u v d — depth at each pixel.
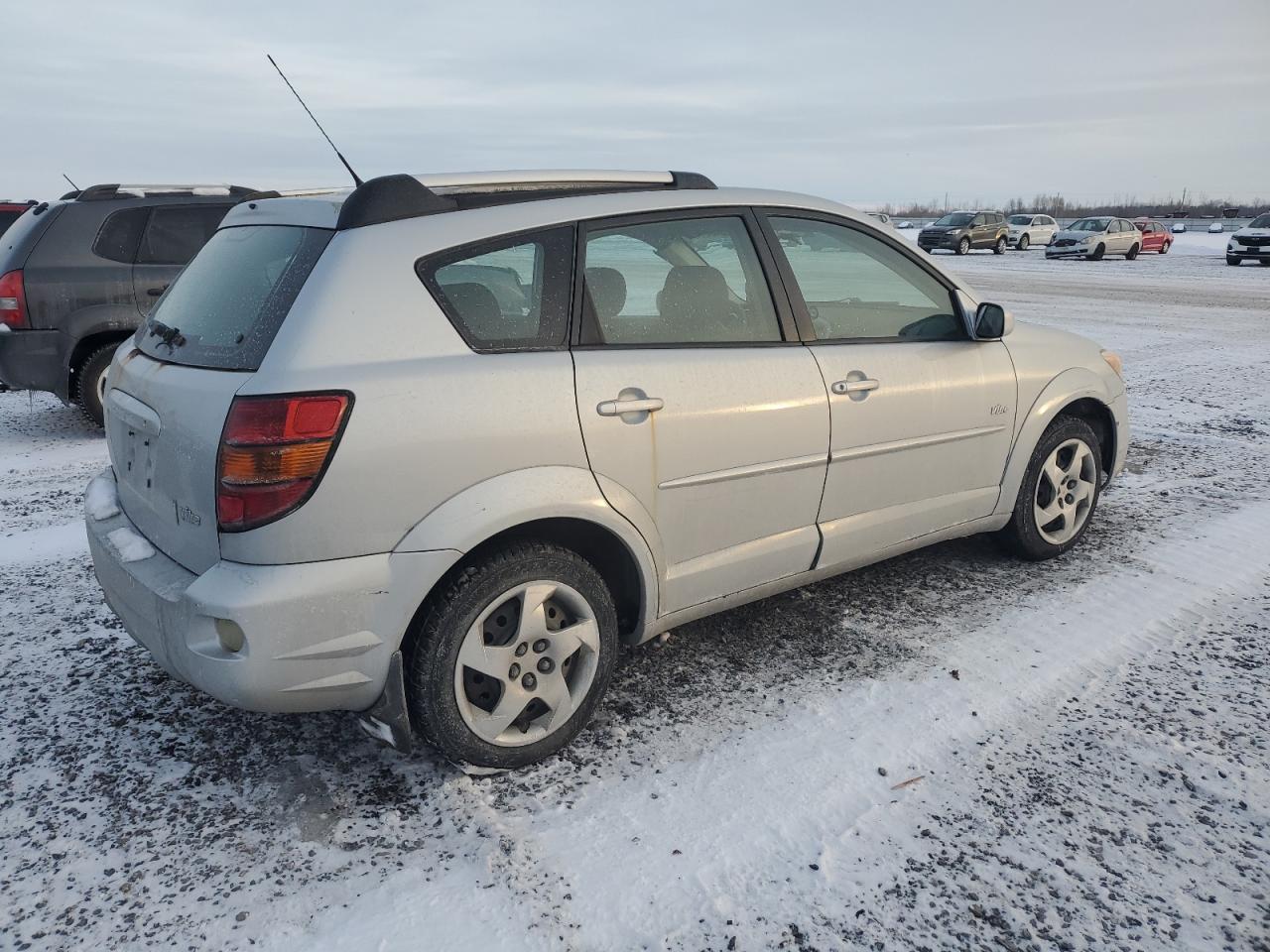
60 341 7.14
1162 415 8.00
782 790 2.76
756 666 3.51
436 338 2.65
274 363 2.47
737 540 3.29
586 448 2.82
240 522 2.42
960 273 27.34
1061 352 4.36
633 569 3.08
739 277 3.34
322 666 2.50
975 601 4.07
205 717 3.18
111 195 7.28
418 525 2.56
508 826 2.61
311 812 2.68
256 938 2.21
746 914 2.29
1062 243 35.16
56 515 5.34
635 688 3.37
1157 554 4.60
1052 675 3.41
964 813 2.65
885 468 3.65
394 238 2.68
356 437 2.45
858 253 3.72
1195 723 3.10
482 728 2.76
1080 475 4.55
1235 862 2.46
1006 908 2.31
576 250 2.96
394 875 2.43
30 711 3.21
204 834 2.59
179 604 2.51
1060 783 2.78
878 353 3.62
